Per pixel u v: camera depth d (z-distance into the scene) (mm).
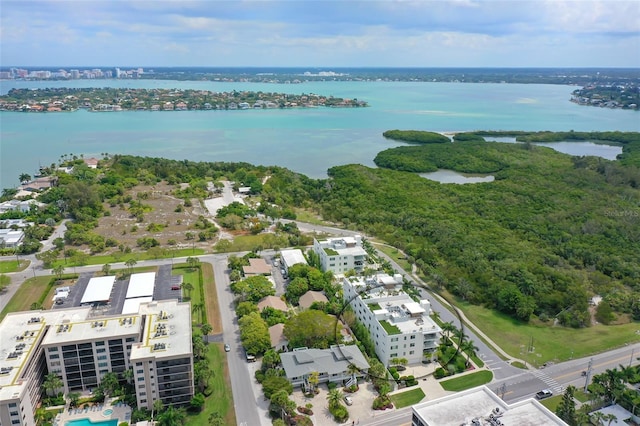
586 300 194500
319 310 180625
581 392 143250
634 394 136750
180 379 131250
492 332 177125
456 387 144625
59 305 185125
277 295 199125
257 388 142500
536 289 199250
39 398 132500
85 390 139625
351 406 135500
